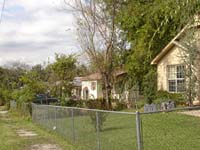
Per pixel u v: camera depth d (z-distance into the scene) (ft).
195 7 31.60
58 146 45.37
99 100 107.96
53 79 112.88
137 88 103.35
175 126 48.96
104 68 113.91
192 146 36.96
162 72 86.74
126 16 102.94
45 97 103.86
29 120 91.86
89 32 116.26
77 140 43.96
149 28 89.35
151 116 58.95
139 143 26.99
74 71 115.65
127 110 92.94
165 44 89.25
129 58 104.68
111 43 114.01
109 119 33.81
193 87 67.36
